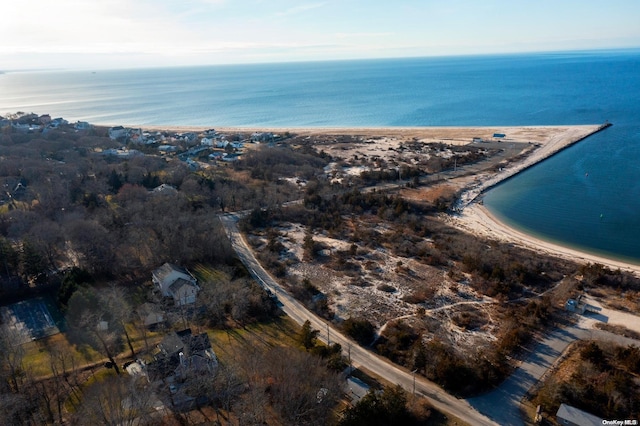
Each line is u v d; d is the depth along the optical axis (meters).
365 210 131.62
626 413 52.56
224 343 67.44
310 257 101.50
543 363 64.12
